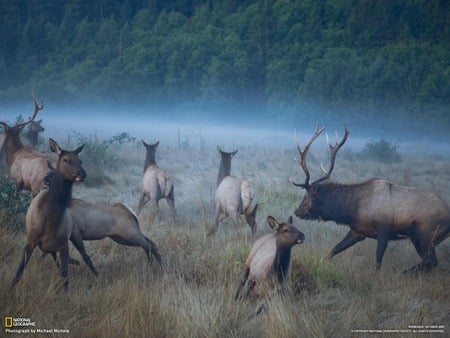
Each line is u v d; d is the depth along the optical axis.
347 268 15.36
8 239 15.46
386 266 16.33
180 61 108.38
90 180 24.47
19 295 12.05
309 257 15.05
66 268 13.20
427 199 16.39
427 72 82.75
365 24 107.62
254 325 12.14
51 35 134.25
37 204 13.05
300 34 112.38
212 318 11.80
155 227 18.59
